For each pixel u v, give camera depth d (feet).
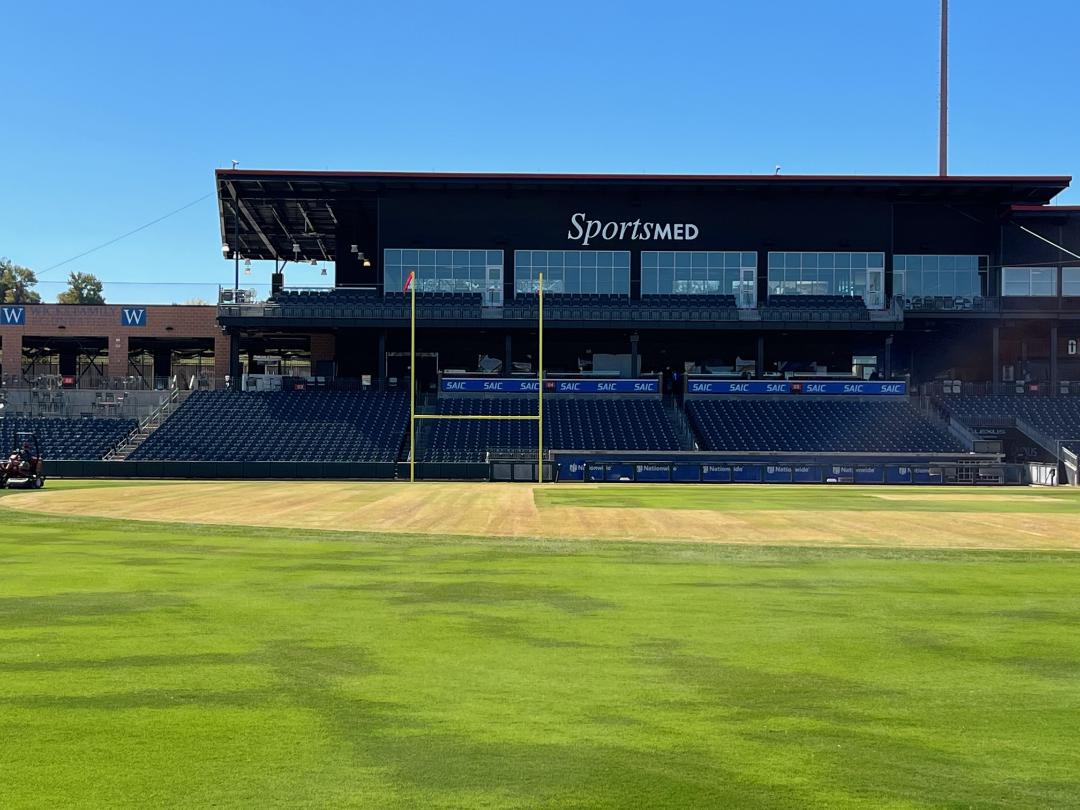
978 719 29.14
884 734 27.71
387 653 37.40
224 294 229.25
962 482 199.72
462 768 24.79
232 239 272.31
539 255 236.84
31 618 44.24
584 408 228.84
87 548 73.41
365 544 77.77
